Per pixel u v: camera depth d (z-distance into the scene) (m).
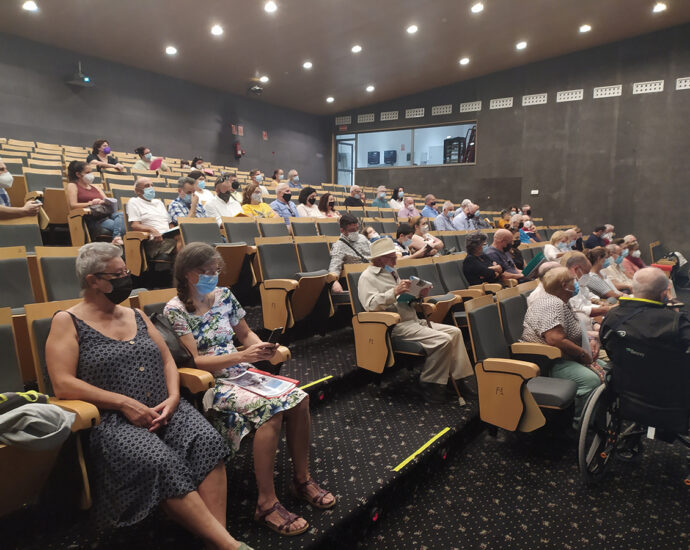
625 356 2.41
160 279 4.64
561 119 12.70
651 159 11.64
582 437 2.46
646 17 10.65
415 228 5.62
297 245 4.28
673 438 2.51
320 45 11.05
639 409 2.41
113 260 1.79
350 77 13.26
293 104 15.30
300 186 10.80
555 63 12.69
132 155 10.27
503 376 2.68
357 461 2.43
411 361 3.72
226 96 13.88
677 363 2.27
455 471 2.68
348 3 9.34
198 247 2.07
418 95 14.88
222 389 2.06
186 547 1.75
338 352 3.71
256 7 9.20
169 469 1.59
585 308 3.83
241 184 9.52
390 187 15.70
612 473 2.69
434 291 4.20
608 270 6.75
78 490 1.68
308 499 2.06
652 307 2.38
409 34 10.80
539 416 2.60
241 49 10.98
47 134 10.21
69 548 1.72
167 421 1.79
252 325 3.79
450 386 3.40
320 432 2.75
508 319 3.16
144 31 9.79
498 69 13.35
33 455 1.49
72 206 4.68
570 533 2.17
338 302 4.03
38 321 1.88
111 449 1.61
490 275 4.47
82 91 10.76
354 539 2.06
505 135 13.54
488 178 13.88
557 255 5.66
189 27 9.75
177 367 2.05
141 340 1.87
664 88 11.39
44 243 5.05
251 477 2.27
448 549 2.06
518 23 10.58
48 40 9.93
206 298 2.18
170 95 12.50
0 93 9.52
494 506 2.37
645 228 11.80
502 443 3.00
